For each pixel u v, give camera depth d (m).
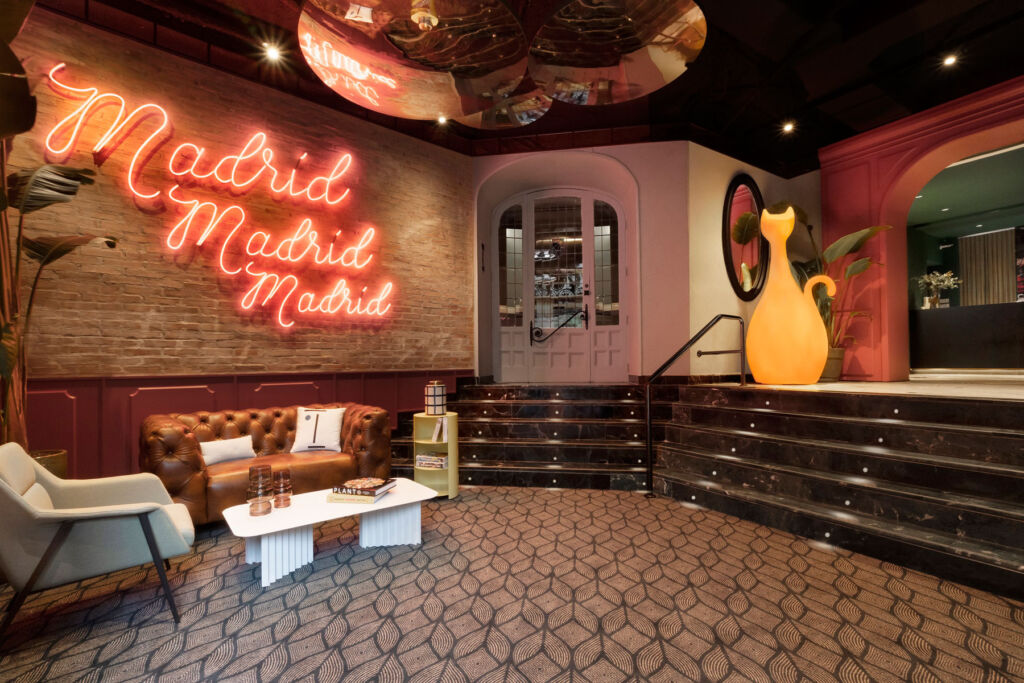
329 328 5.32
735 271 6.59
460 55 3.15
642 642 2.19
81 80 4.02
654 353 6.09
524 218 7.21
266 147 4.97
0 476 2.22
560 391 5.95
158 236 4.36
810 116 5.96
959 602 2.51
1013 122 5.07
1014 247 10.70
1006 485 2.90
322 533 3.65
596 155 6.28
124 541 2.38
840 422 3.89
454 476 4.45
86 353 4.02
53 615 2.50
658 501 4.31
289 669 2.03
